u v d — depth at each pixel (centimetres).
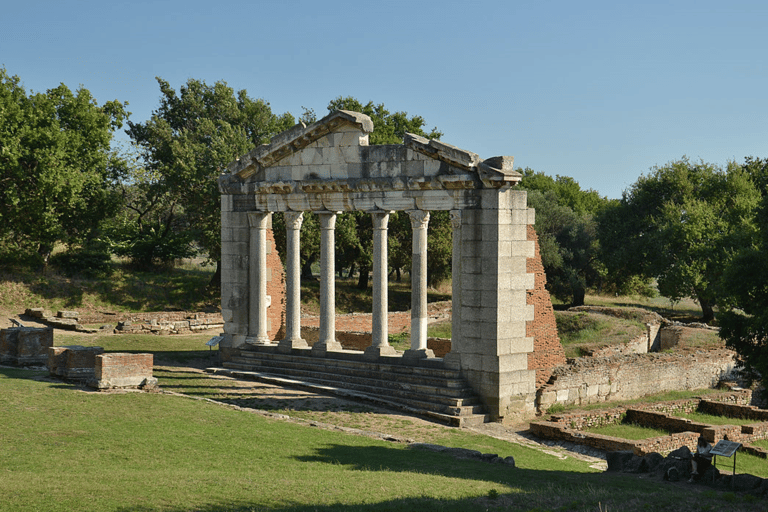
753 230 5678
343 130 3291
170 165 6506
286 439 2159
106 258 6162
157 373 3362
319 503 1420
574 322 5122
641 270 7144
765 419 3122
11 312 4997
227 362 3647
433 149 3014
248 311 3672
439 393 2934
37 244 5731
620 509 1451
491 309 2889
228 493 1473
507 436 2639
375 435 2366
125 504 1345
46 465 1662
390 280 8331
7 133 5181
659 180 7544
